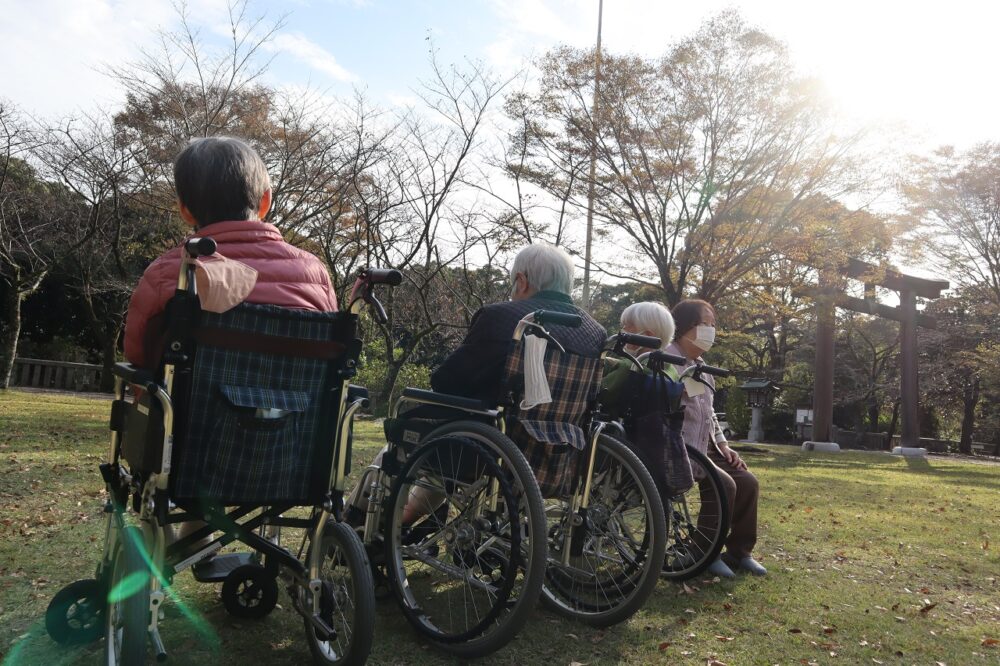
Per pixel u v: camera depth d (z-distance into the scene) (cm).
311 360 181
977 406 3478
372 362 1689
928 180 1331
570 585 275
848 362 3031
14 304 1577
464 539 230
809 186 1234
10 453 565
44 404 1188
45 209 1555
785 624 273
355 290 182
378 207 1383
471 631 215
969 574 371
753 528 347
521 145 1313
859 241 1292
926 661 244
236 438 171
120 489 196
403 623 248
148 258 1630
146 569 167
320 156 1283
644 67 1227
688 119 1251
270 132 1212
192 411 168
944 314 2645
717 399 2802
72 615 210
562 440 237
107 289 1574
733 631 262
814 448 1680
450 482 238
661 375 297
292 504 187
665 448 288
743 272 1315
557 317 217
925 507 627
